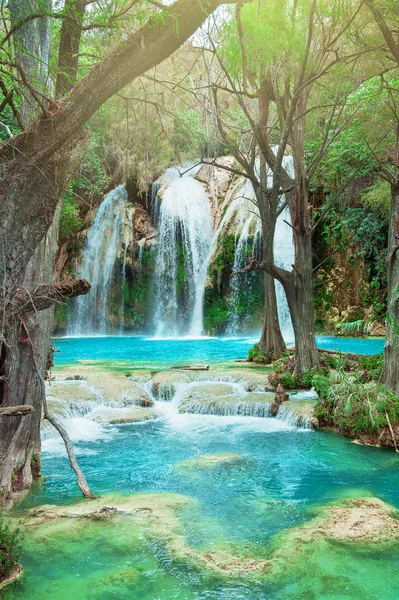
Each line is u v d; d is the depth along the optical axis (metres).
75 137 4.22
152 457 8.00
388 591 4.22
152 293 28.44
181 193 28.59
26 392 5.73
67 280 4.66
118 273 28.58
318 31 9.47
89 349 20.39
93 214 29.03
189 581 4.37
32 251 4.21
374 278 22.92
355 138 19.09
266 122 10.99
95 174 22.00
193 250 27.83
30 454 6.27
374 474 7.14
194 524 5.51
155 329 28.33
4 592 4.21
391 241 9.15
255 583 4.34
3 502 5.68
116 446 8.59
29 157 3.93
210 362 15.46
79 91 3.87
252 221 25.72
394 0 7.41
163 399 11.56
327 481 6.88
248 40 8.34
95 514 5.69
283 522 5.56
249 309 26.19
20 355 5.59
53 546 4.98
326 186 23.56
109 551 4.88
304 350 11.76
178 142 15.40
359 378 9.85
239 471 7.32
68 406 10.08
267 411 10.29
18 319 4.69
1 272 4.06
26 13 4.26
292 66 9.33
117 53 3.81
